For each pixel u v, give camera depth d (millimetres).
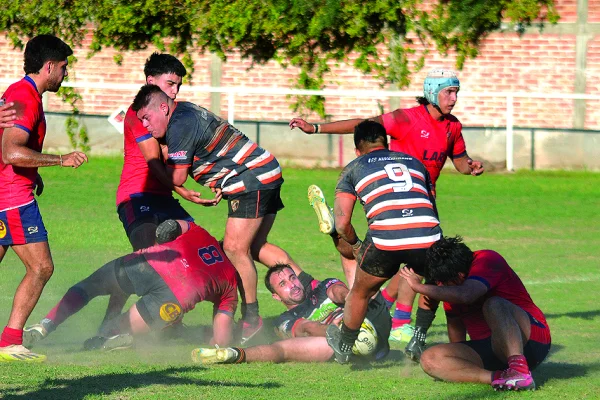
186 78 53906
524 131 51094
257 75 53344
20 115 15500
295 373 15391
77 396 13133
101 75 54500
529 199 41750
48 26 54406
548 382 14703
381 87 52625
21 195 15867
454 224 34938
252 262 18672
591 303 22562
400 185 15344
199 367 15508
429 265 14523
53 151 54281
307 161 52406
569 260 28406
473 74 51750
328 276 24922
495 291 14594
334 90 52406
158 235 17000
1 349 15688
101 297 22562
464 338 15602
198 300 16906
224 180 18500
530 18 50719
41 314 20188
